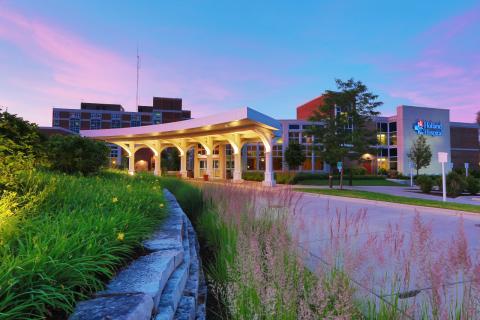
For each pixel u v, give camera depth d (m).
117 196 4.46
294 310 2.24
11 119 7.07
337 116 19.61
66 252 2.02
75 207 3.67
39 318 1.58
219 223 4.83
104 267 2.27
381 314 2.25
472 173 37.97
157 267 2.46
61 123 77.19
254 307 2.26
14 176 4.23
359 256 2.47
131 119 81.75
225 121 22.73
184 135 32.38
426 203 11.14
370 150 19.48
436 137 44.69
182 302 2.51
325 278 2.45
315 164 42.06
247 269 2.46
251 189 6.30
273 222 4.11
